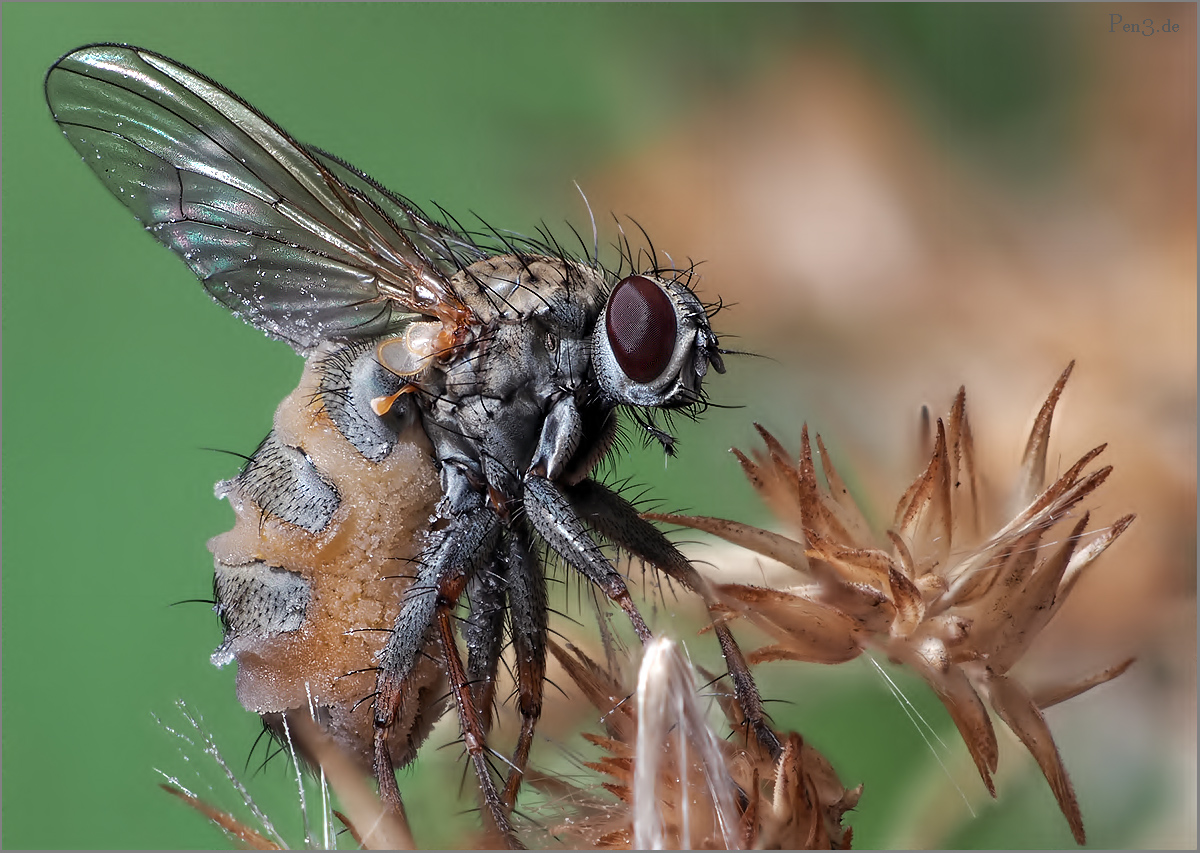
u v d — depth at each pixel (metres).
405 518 0.06
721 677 0.06
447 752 0.06
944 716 0.06
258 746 0.06
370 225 0.06
